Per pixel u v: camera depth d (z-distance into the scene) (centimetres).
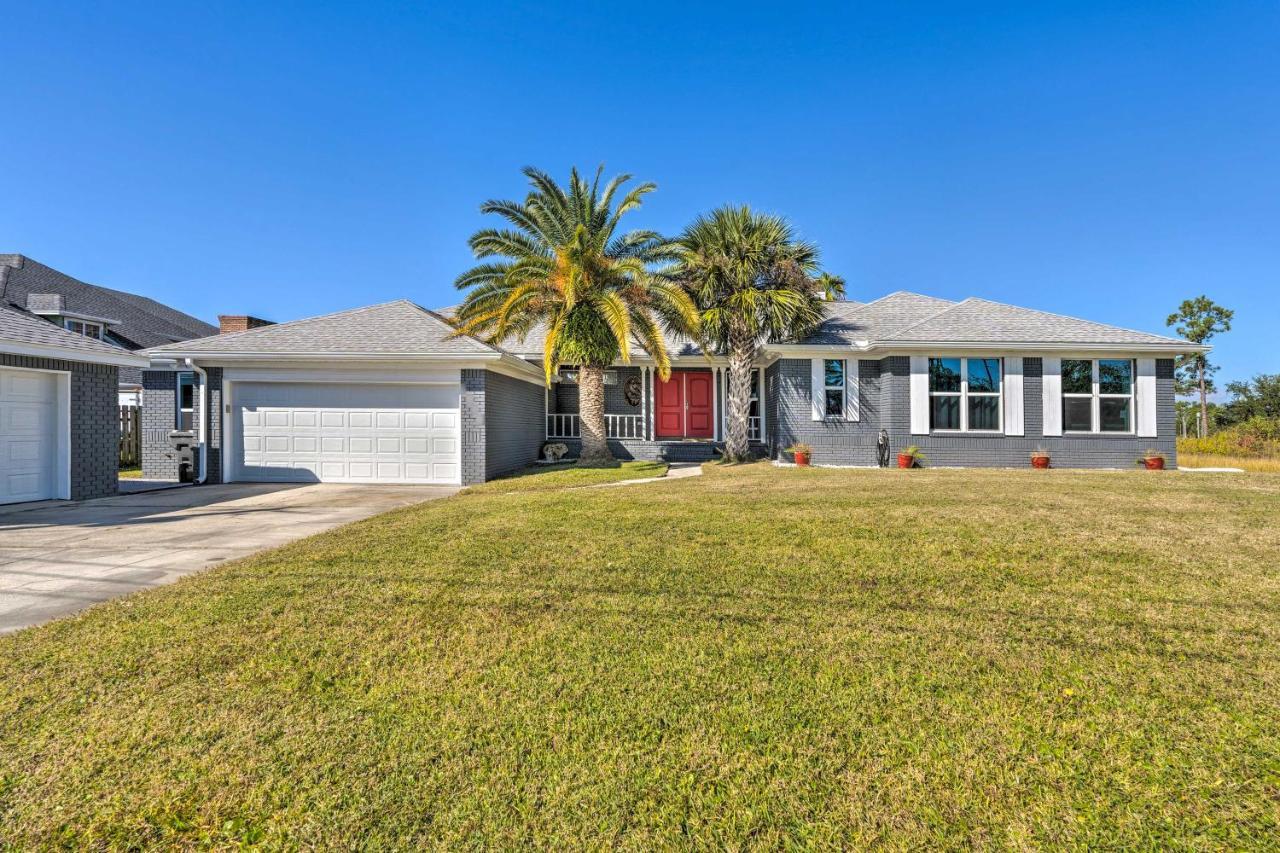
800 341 1552
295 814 198
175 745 237
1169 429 1442
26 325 983
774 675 294
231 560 543
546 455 1675
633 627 357
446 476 1237
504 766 223
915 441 1463
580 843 186
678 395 1861
